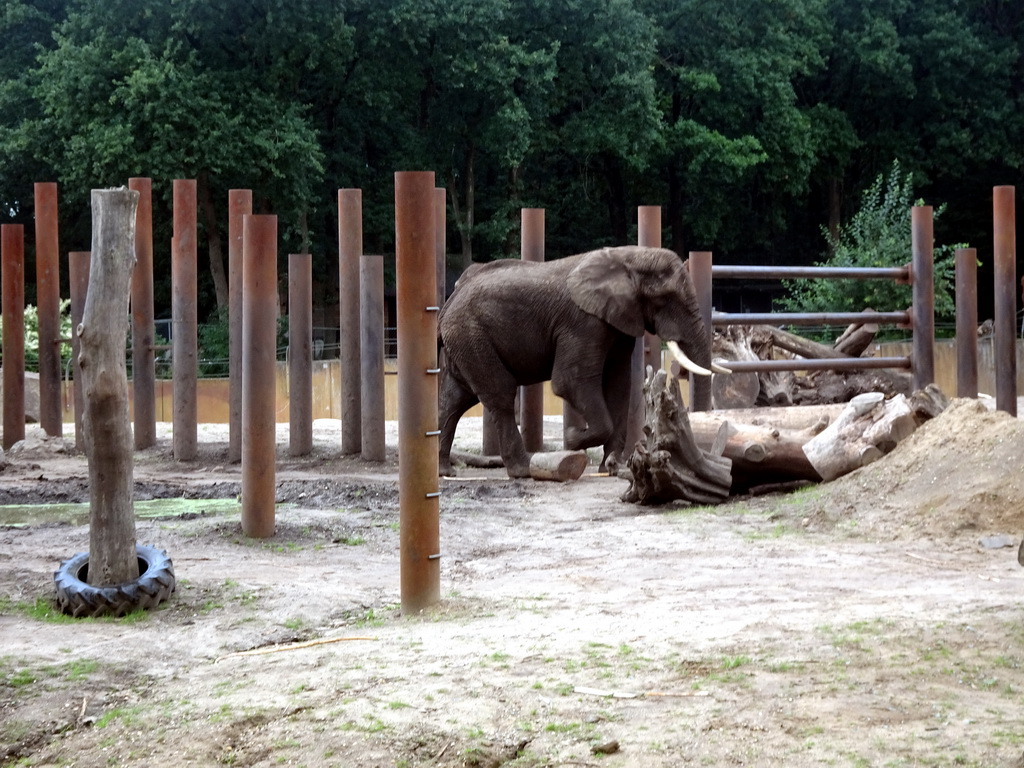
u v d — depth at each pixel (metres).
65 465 16.28
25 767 4.88
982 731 4.64
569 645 6.07
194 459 16.41
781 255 49.59
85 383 7.46
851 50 43.72
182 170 31.47
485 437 16.70
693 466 11.69
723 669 5.52
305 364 16.62
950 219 47.12
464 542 10.07
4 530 10.52
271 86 33.59
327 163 38.22
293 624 7.09
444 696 5.29
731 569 8.48
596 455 16.75
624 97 38.53
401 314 7.39
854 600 7.11
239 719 5.13
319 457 16.47
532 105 37.78
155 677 6.01
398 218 7.37
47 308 18.22
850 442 11.51
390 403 27.11
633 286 14.16
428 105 38.69
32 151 34.34
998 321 18.38
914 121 46.28
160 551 7.84
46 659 6.17
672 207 43.12
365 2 34.50
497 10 35.94
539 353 14.52
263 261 10.01
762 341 18.22
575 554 9.43
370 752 4.73
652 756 4.57
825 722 4.80
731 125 41.66
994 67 43.53
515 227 41.12
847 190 47.81
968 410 10.65
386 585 8.36
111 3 33.12
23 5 37.47
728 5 41.78
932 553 8.75
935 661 5.52
